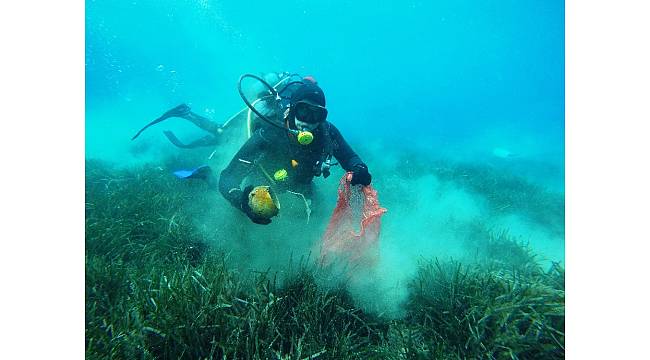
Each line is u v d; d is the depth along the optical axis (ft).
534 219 17.02
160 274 7.68
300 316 6.75
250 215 7.55
